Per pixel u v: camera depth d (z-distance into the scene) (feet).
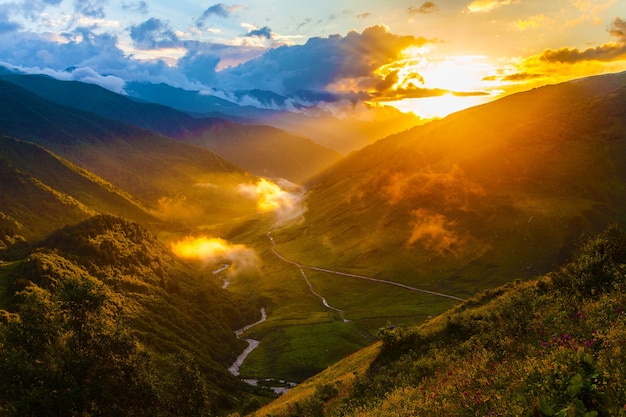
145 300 501.56
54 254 493.77
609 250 95.40
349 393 125.18
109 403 119.75
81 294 121.70
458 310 175.42
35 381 110.93
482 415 47.60
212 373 399.65
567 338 58.13
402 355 129.39
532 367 49.16
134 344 130.72
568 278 93.50
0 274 430.20
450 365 91.61
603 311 62.54
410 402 71.10
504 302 123.24
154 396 130.21
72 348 118.42
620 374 37.37
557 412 35.78
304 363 475.72
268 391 408.05
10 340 115.65
